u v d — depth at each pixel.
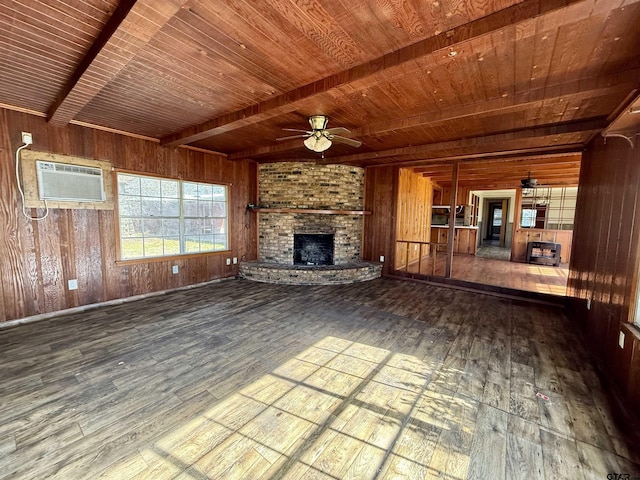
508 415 2.05
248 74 2.47
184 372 2.52
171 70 2.41
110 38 1.83
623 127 2.29
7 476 1.53
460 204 9.91
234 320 3.73
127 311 3.99
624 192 2.53
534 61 2.12
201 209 5.39
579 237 4.10
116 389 2.27
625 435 1.87
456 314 4.12
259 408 2.09
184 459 1.66
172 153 4.85
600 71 2.25
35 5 1.67
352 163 6.14
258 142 4.69
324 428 1.91
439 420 2.00
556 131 3.51
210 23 1.81
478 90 2.63
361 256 6.72
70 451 1.69
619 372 2.33
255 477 1.55
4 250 3.35
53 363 2.63
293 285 5.56
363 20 1.75
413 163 5.94
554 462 1.67
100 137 4.01
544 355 2.94
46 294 3.68
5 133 3.28
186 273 5.21
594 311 3.10
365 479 1.55
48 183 3.59
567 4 1.44
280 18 1.75
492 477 1.57
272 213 6.15
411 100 2.85
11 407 2.04
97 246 4.09
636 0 1.36
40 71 2.48
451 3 1.58
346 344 3.11
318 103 2.91
